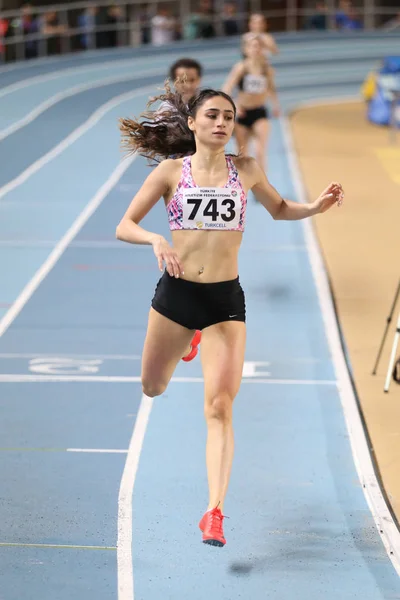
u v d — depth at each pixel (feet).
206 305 40.29
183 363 65.67
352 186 125.39
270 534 43.42
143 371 41.98
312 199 116.78
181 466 50.11
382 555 41.75
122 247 94.84
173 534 43.16
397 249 95.66
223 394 40.19
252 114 109.81
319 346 69.26
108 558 40.96
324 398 59.77
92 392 60.08
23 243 95.86
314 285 83.76
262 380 62.59
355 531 43.88
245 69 108.68
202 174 39.91
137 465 50.14
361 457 51.37
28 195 116.47
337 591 38.78
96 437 53.47
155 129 44.98
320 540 42.96
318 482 48.75
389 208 113.60
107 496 46.62
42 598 37.68
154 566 40.40
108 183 123.03
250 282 84.64
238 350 40.55
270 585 39.17
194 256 40.04
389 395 60.29
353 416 56.85
